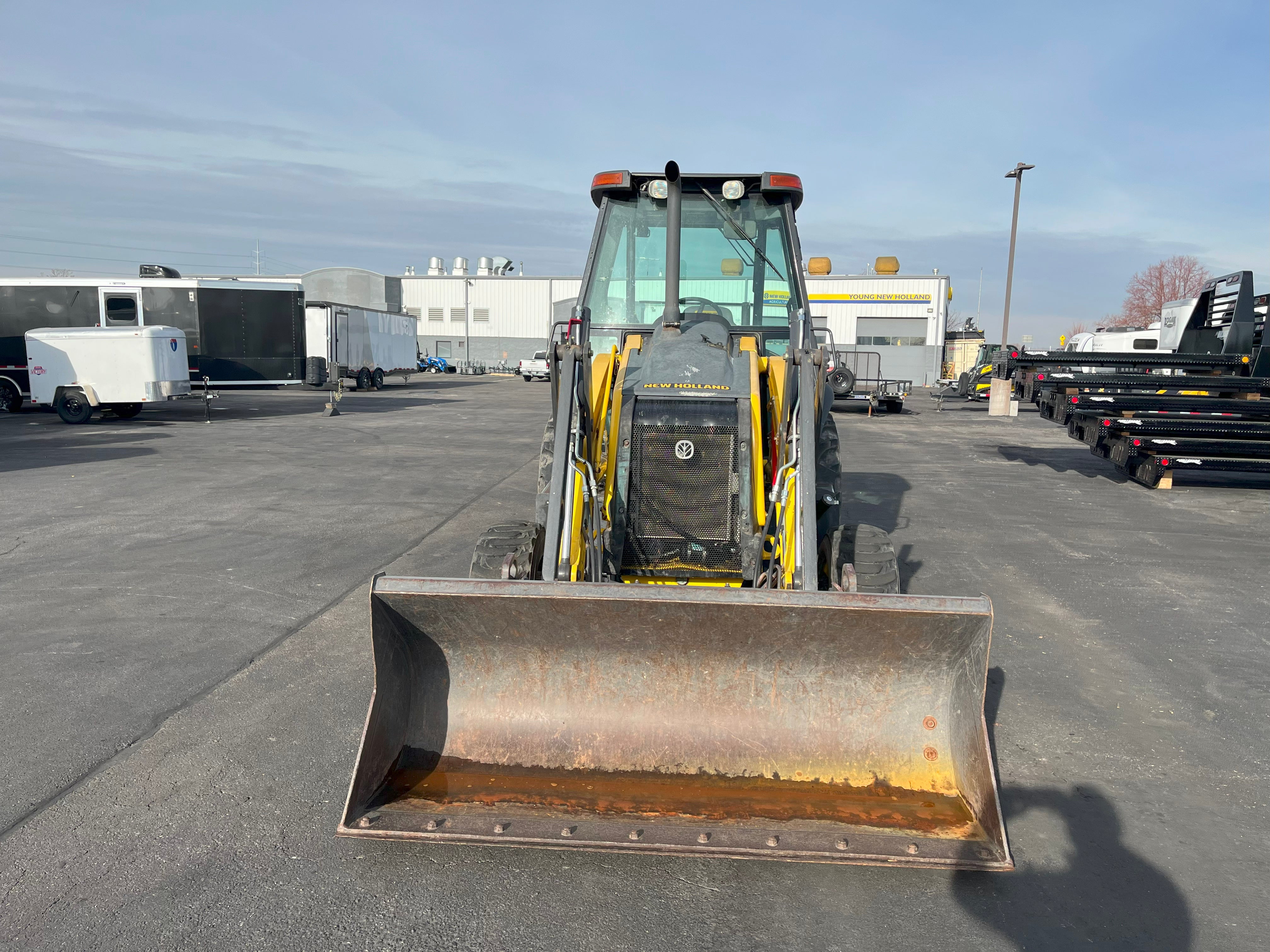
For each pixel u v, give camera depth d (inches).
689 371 175.2
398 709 135.5
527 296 2342.5
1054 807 145.1
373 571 281.7
